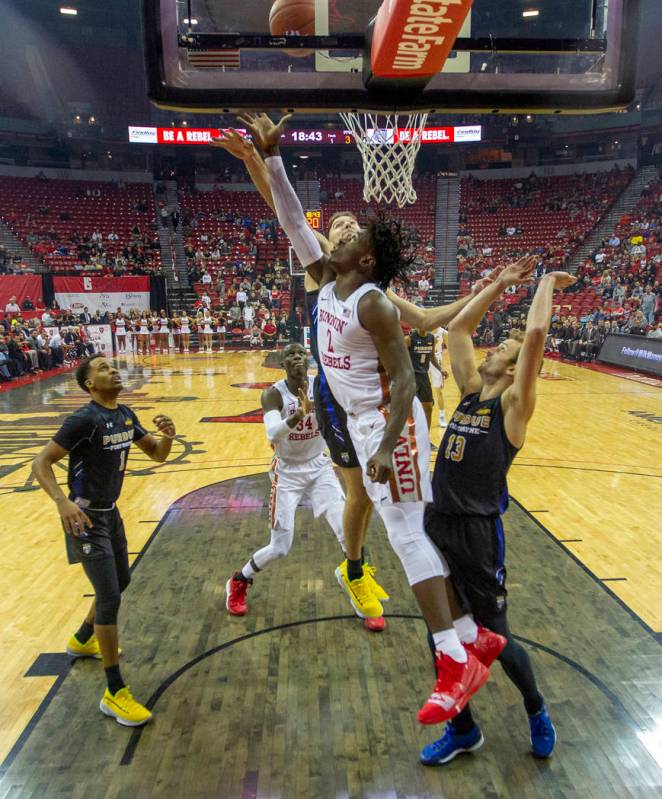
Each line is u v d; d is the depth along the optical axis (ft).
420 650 11.90
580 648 11.80
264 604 13.78
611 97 8.96
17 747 9.32
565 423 33.01
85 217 90.74
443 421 32.24
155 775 8.71
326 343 8.03
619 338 57.62
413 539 7.64
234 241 91.97
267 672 11.22
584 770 8.75
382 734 9.55
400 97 8.87
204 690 10.71
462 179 98.58
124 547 10.80
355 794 8.32
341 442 10.03
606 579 14.75
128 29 95.71
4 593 14.49
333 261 7.92
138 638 12.40
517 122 91.97
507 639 8.83
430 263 89.30
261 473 24.30
